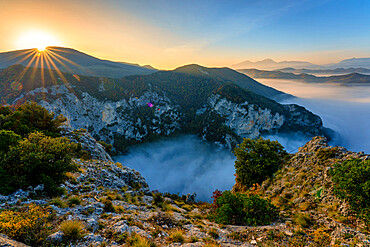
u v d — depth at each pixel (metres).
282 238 10.29
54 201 10.52
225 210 13.90
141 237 8.77
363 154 17.19
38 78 155.25
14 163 12.07
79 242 7.32
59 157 13.94
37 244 6.56
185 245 8.89
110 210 11.87
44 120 31.14
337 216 11.97
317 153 21.22
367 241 8.55
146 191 22.84
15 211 8.52
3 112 32.81
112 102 194.50
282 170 24.34
